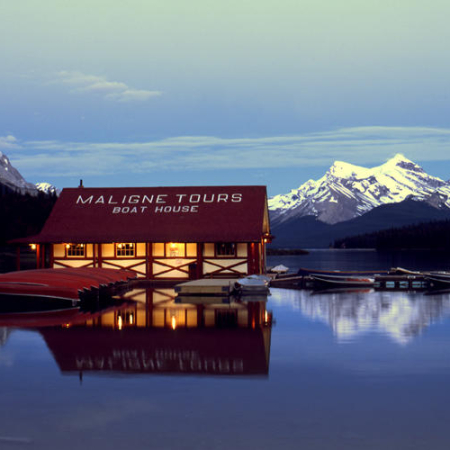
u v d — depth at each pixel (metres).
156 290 37.75
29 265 71.12
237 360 15.34
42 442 9.78
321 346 17.30
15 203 139.62
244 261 43.78
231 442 9.68
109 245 44.97
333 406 11.40
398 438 9.79
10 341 18.17
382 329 20.53
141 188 49.09
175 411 11.17
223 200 47.09
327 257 139.00
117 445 9.62
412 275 44.09
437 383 12.98
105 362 15.15
